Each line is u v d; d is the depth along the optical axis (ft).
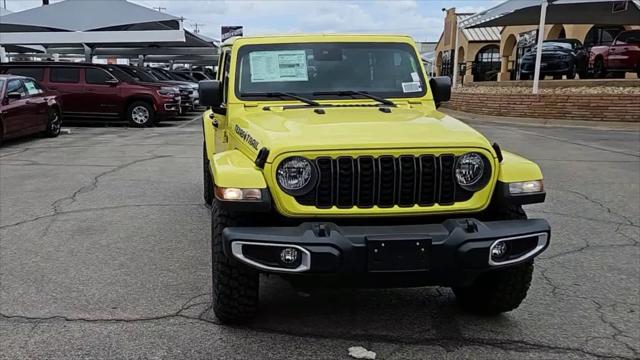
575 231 19.86
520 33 110.22
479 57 146.00
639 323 12.88
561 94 59.88
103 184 27.45
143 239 18.69
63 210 22.41
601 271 16.05
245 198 10.84
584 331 12.50
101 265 16.26
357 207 11.01
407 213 11.11
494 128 54.90
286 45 15.72
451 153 11.18
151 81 60.90
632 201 24.32
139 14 68.23
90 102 57.31
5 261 16.55
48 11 68.08
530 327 12.71
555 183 27.96
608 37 67.46
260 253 10.63
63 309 13.38
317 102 14.93
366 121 12.59
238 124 13.93
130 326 12.55
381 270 10.46
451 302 14.06
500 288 12.48
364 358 11.34
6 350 11.46
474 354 11.51
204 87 15.39
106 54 97.55
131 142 44.32
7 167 32.19
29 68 57.62
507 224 11.05
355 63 15.80
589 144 42.63
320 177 10.89
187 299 13.99
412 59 16.15
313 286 10.94
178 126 59.06
